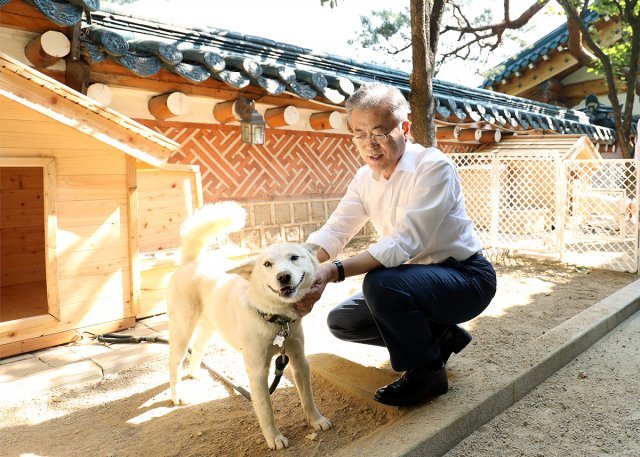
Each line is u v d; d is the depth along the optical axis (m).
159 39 5.80
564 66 13.83
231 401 3.07
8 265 5.58
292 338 2.59
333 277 2.55
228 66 5.65
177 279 3.06
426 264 2.81
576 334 3.73
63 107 3.63
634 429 2.64
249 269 2.46
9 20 4.54
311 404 2.70
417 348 2.64
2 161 3.56
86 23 5.14
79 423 2.85
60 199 3.91
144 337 4.04
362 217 3.10
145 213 4.70
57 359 3.69
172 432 2.71
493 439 2.62
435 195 2.57
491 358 3.40
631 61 10.77
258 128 5.95
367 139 2.60
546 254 7.61
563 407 2.92
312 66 7.61
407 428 2.49
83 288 4.07
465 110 8.70
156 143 4.12
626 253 6.76
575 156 9.20
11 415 2.95
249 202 7.06
